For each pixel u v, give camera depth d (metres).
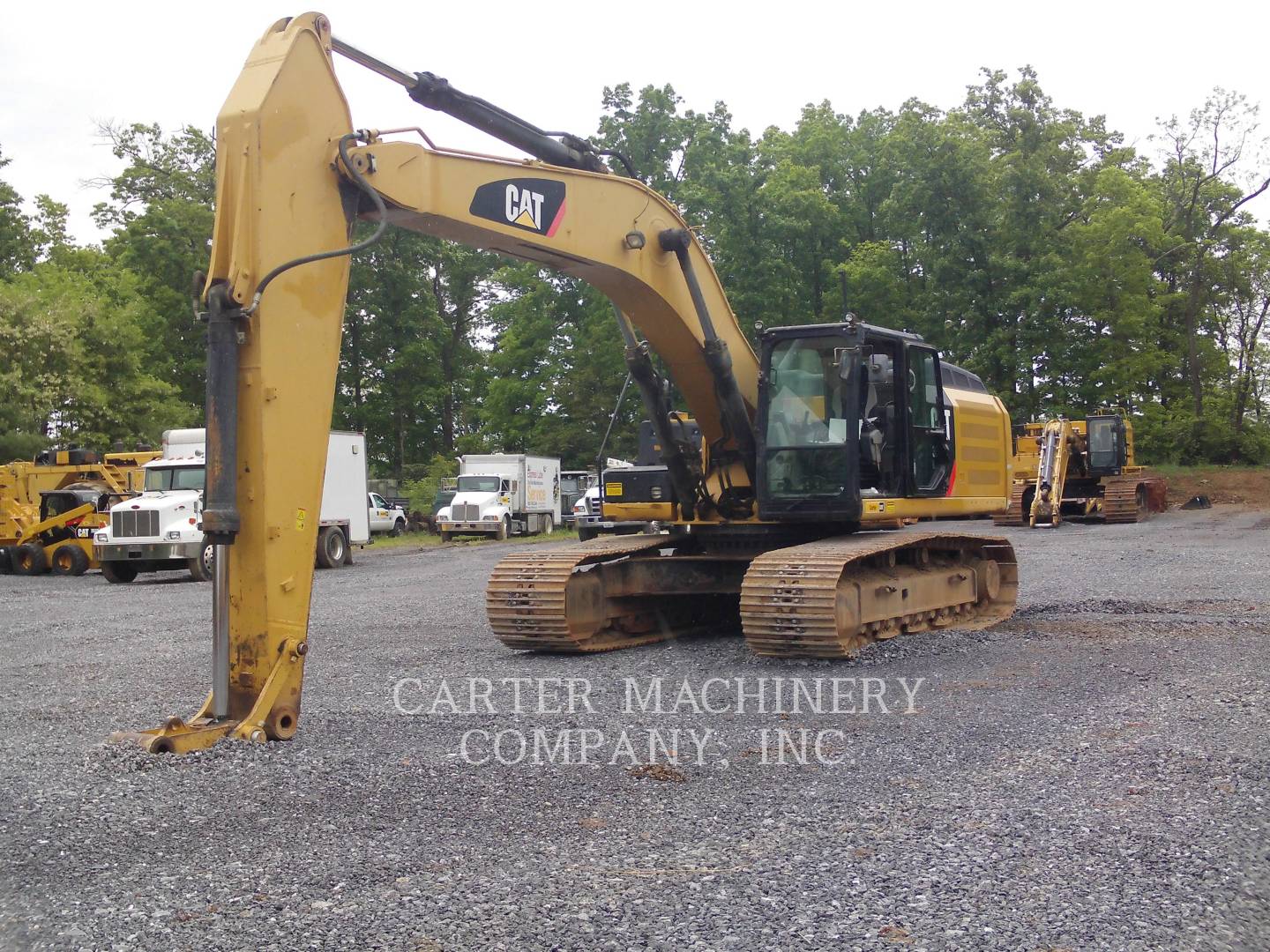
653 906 4.15
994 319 45.28
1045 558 20.41
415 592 18.02
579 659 10.23
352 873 4.56
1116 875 4.40
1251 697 7.77
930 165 44.22
